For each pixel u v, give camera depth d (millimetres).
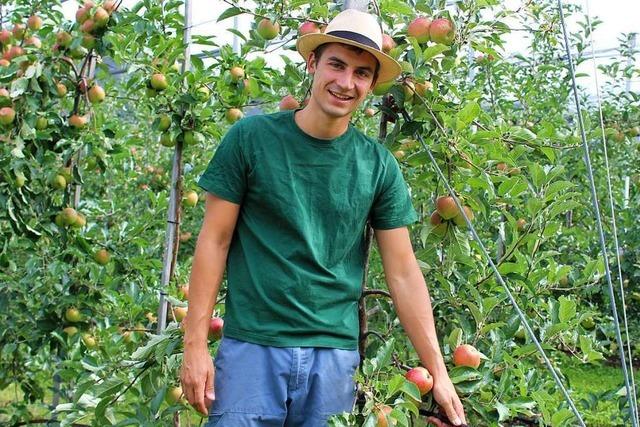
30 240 3637
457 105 2490
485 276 2467
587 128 2535
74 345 3557
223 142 1891
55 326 3578
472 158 2414
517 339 2758
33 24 4078
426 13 2445
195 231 5832
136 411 2355
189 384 1837
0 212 3607
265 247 1856
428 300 2000
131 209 5414
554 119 4703
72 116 3631
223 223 1874
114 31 3484
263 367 1833
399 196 1995
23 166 3498
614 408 4422
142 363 2510
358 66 1832
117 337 2920
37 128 3537
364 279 2283
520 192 2385
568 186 2348
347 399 1927
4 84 3533
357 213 1899
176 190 3295
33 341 3625
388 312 2918
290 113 1917
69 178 3572
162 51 3338
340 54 1818
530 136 2520
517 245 2436
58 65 3545
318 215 1879
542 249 4203
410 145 2580
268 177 1843
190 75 3268
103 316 3580
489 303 2256
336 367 1886
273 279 1844
